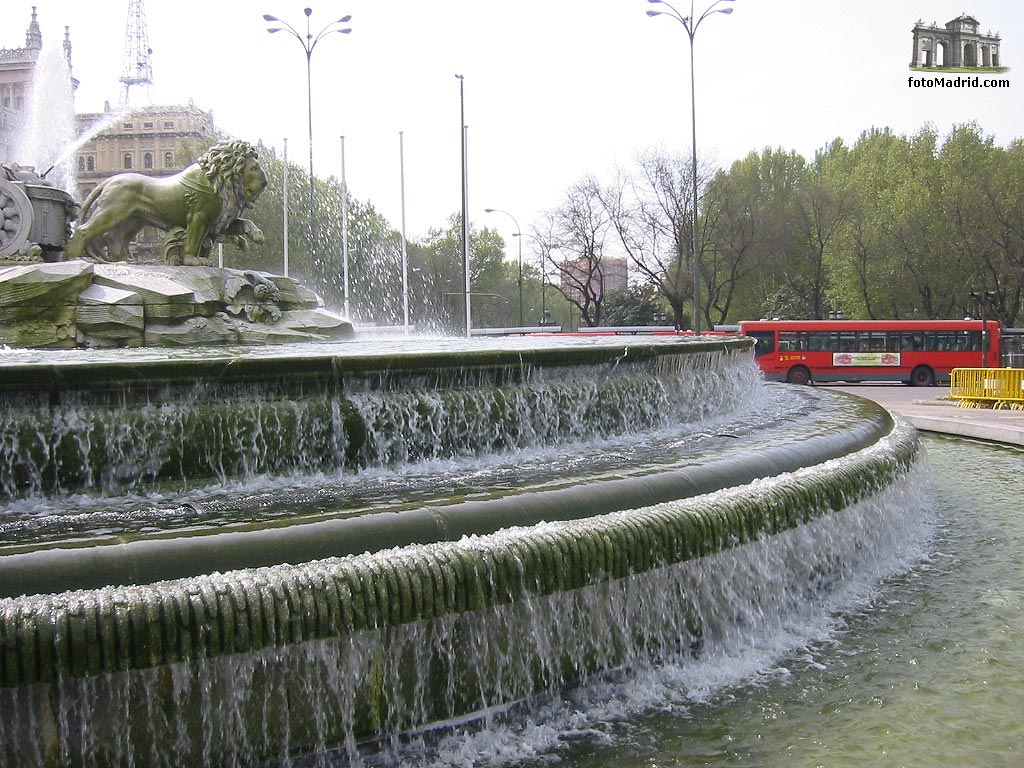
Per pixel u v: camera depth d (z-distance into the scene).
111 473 5.90
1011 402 22.69
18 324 10.16
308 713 4.35
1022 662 6.00
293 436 6.45
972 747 4.88
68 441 5.79
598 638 5.35
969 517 10.13
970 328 36.47
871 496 7.95
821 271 51.84
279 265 42.44
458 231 64.50
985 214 42.25
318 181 43.31
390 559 4.59
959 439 17.02
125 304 10.53
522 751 4.81
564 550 5.08
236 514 5.16
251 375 6.38
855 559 7.65
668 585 5.66
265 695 4.23
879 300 47.56
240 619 4.10
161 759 4.03
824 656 6.12
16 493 5.65
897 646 6.29
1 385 5.63
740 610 6.16
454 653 4.77
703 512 5.90
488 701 4.92
